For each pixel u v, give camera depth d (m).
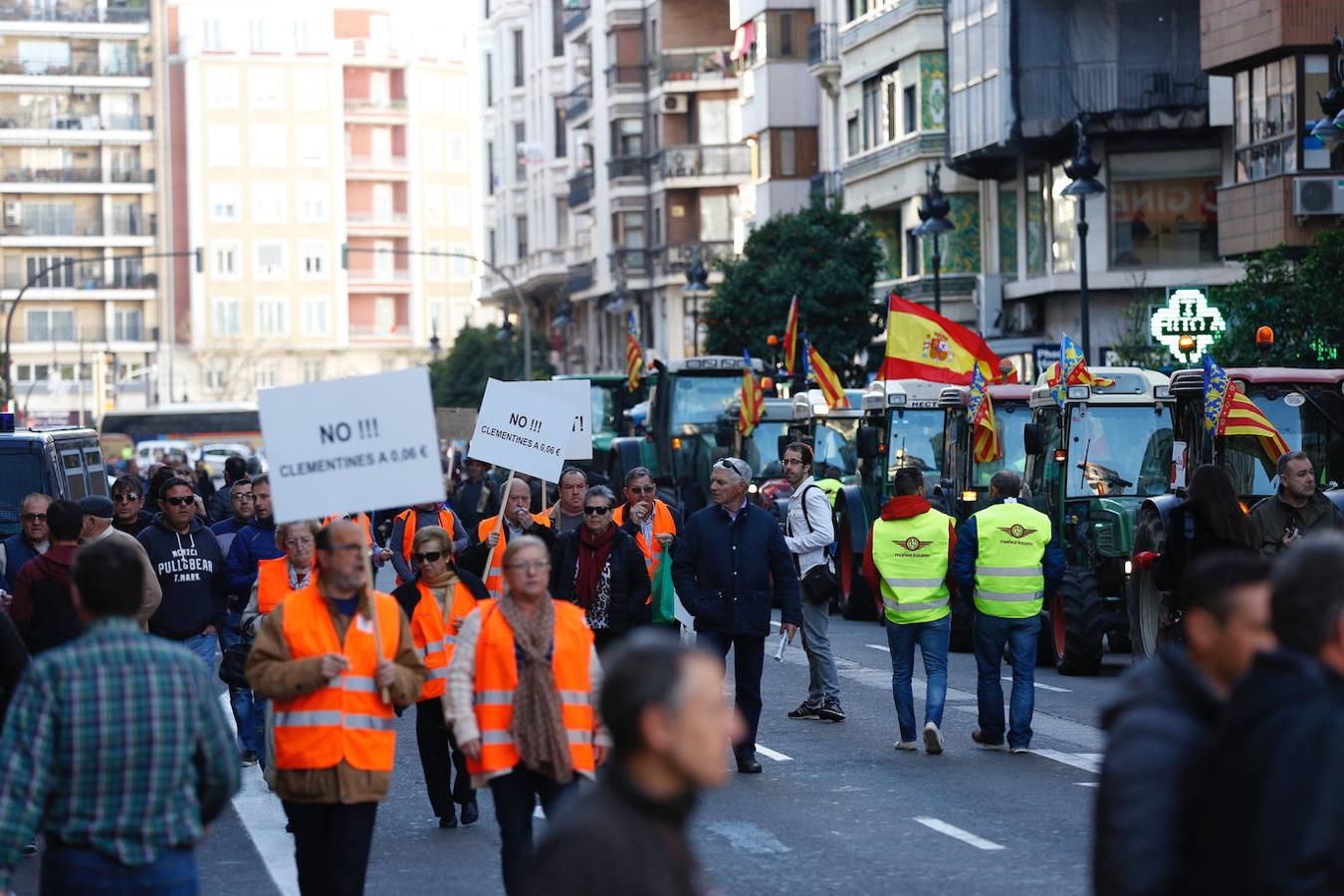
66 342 146.00
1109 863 6.31
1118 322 50.94
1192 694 6.48
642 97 93.19
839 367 59.00
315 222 150.25
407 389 10.38
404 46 152.88
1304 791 5.86
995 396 27.97
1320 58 41.06
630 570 14.70
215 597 16.66
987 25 52.16
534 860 5.22
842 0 65.69
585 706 10.48
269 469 10.34
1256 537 14.34
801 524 19.39
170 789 7.71
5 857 7.44
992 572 17.11
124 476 18.80
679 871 5.21
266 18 149.62
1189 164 50.22
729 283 59.28
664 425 43.88
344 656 10.02
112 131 146.50
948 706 20.58
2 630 11.65
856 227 60.47
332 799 9.95
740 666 16.48
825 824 14.05
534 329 114.94
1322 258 33.34
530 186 112.06
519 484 16.47
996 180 56.41
